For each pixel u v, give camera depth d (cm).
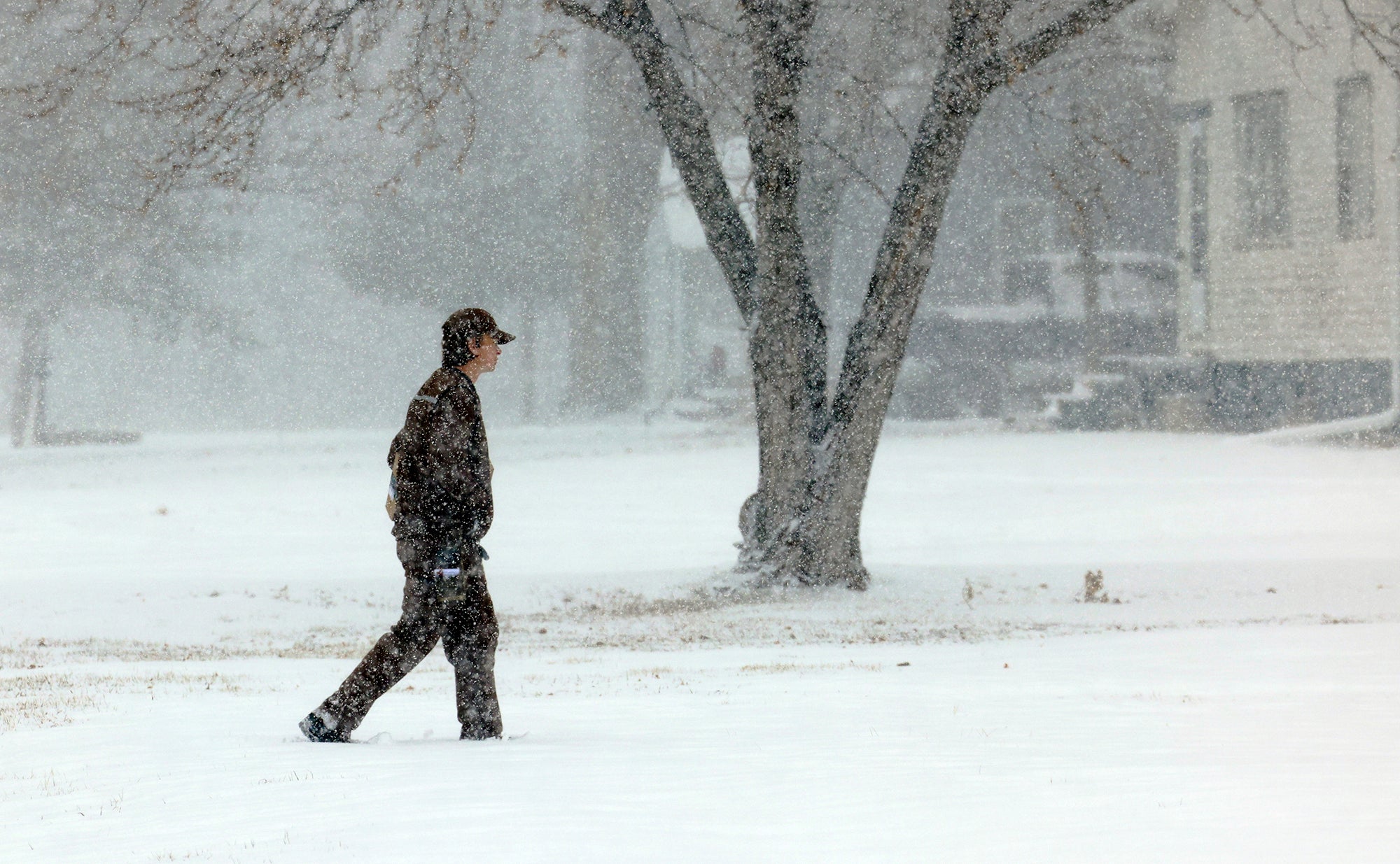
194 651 5241
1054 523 11206
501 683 3647
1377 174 16562
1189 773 1642
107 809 1552
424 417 2164
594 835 1270
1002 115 10431
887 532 10719
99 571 8650
